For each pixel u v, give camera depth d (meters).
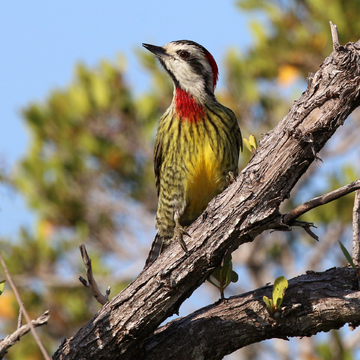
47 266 12.85
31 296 12.30
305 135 5.84
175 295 6.30
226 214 6.12
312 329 6.44
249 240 6.23
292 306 6.38
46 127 13.14
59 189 13.17
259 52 13.09
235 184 6.18
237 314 6.55
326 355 10.23
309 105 5.88
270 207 6.08
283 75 12.97
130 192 13.67
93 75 13.35
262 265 14.77
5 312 12.02
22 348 11.52
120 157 13.23
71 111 13.12
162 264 6.32
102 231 13.65
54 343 12.15
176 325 6.77
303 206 5.98
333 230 13.71
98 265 13.12
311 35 12.60
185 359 6.58
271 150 6.04
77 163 13.21
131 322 6.35
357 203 6.58
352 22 11.89
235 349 6.66
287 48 12.76
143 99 13.35
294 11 13.02
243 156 13.20
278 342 13.35
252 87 13.33
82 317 12.27
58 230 13.51
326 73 5.82
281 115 13.41
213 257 6.21
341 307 6.31
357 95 5.79
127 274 13.14
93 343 6.45
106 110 13.16
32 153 13.15
